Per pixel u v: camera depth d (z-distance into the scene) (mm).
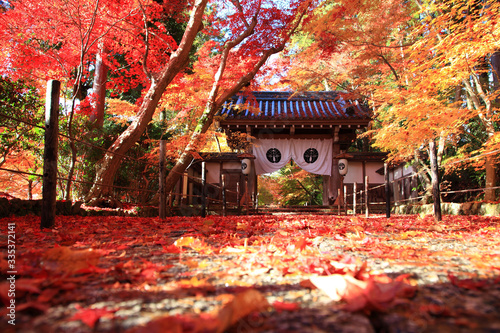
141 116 7203
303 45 15617
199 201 14781
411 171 12945
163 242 2250
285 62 11508
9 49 7230
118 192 8727
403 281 1052
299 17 9695
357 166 15469
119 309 843
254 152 14523
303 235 2859
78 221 3898
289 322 728
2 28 6895
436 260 1544
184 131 12391
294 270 1304
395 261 1529
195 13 7500
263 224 4238
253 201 13727
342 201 13078
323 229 3324
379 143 8508
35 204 4684
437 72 5613
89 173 7246
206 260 1620
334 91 15141
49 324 743
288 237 2764
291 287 1060
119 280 1178
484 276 1144
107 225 3559
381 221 5367
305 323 719
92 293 1006
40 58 7457
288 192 20047
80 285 1106
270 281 1153
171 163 11461
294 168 20828
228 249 1906
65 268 1180
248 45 9867
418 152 10117
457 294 920
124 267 1343
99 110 10320
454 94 10086
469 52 5043
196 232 3072
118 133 10977
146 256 1744
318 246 2164
